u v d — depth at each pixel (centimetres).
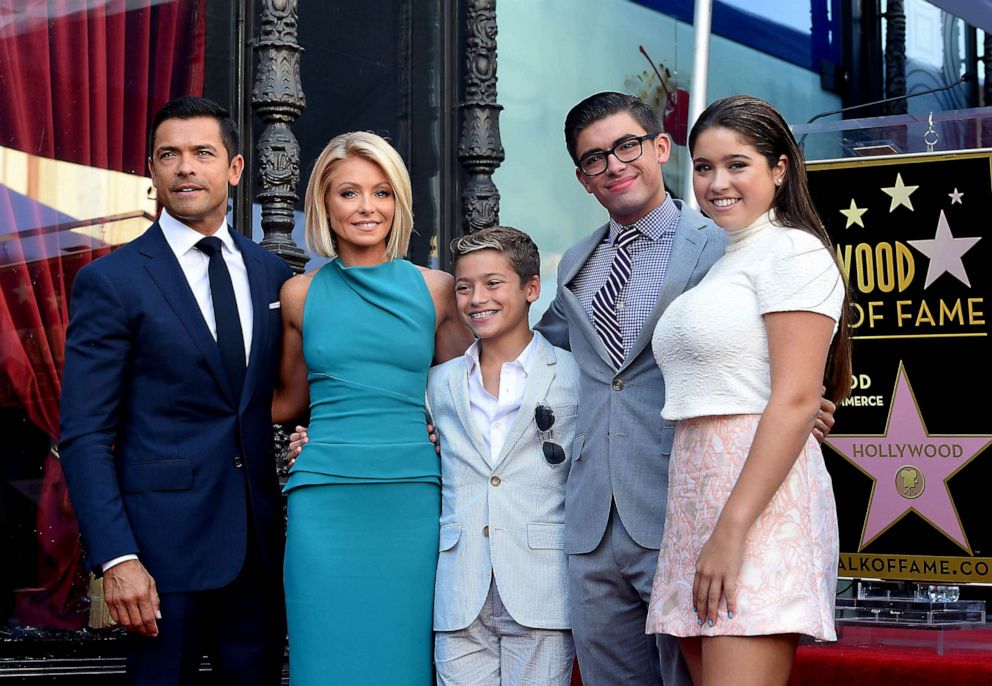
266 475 275
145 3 362
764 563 218
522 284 281
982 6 394
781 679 221
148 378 265
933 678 289
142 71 361
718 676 218
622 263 277
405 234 287
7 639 325
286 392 293
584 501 267
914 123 342
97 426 259
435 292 289
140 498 261
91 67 351
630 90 479
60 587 333
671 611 231
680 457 235
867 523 331
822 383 236
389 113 420
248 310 278
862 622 324
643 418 263
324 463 272
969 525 322
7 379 330
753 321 225
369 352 275
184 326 265
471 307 277
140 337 263
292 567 270
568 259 288
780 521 220
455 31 431
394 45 422
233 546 265
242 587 271
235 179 285
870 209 336
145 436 264
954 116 338
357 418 274
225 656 271
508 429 277
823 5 545
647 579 259
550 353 283
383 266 284
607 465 265
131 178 357
